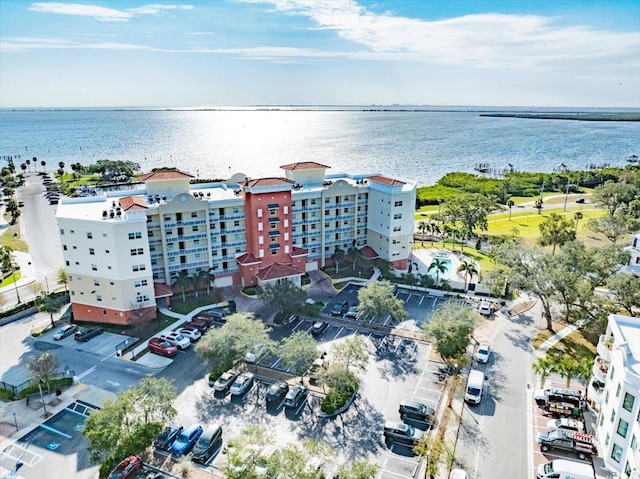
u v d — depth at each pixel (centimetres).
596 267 6606
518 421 4738
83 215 6756
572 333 6444
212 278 7619
